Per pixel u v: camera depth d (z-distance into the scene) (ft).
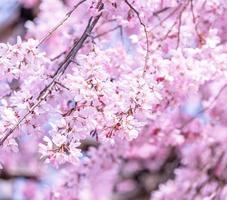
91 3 10.68
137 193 28.07
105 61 10.34
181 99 12.95
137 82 10.02
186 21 13.88
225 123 18.60
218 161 18.90
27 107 9.86
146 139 17.08
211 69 12.27
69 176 16.21
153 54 12.12
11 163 25.20
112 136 9.92
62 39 13.51
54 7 17.47
